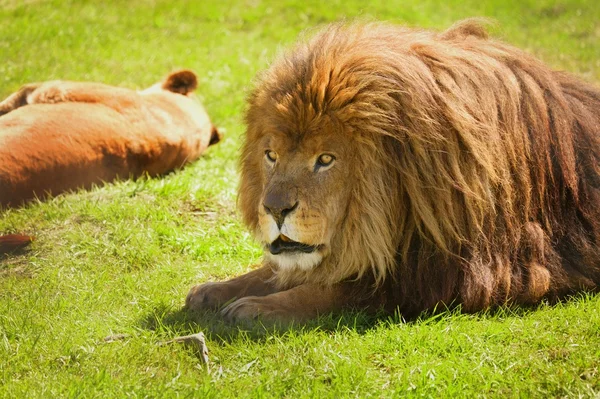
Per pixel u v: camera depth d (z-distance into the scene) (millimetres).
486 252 10203
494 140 10195
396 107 9906
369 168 9867
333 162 9828
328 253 10102
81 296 10852
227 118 20484
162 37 25438
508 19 28422
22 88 16781
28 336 9688
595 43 26156
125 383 8570
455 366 8867
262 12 27734
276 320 9805
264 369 8945
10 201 14023
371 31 10742
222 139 19000
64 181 14719
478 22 11938
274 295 10109
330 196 9852
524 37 26719
